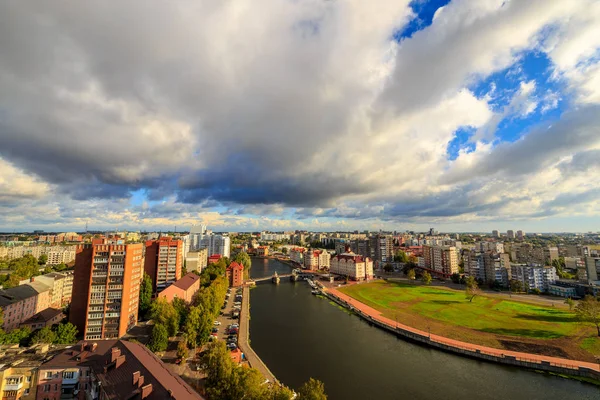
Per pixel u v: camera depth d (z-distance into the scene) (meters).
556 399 93.31
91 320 125.44
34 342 109.50
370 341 141.38
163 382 63.28
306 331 154.12
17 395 78.94
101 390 69.69
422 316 175.62
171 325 124.38
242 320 165.62
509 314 176.12
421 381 103.12
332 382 101.44
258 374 81.50
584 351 122.88
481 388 99.12
